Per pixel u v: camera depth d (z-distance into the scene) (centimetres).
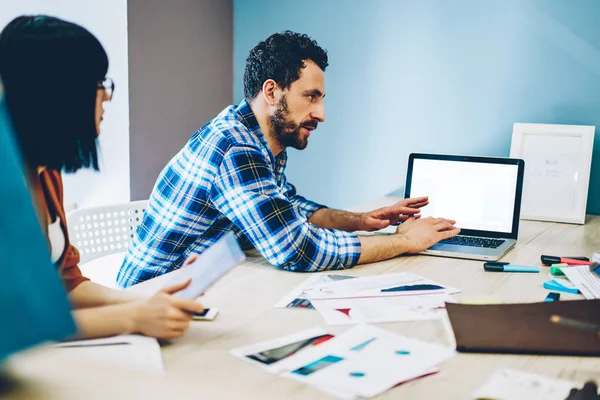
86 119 91
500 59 217
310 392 79
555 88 211
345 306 113
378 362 88
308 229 137
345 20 238
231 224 156
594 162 211
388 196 239
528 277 135
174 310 94
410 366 87
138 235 159
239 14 260
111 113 224
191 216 150
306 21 246
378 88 237
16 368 48
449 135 228
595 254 144
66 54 86
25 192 42
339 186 250
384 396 78
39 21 86
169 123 241
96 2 219
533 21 210
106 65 93
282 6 250
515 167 173
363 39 236
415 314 109
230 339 97
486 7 216
